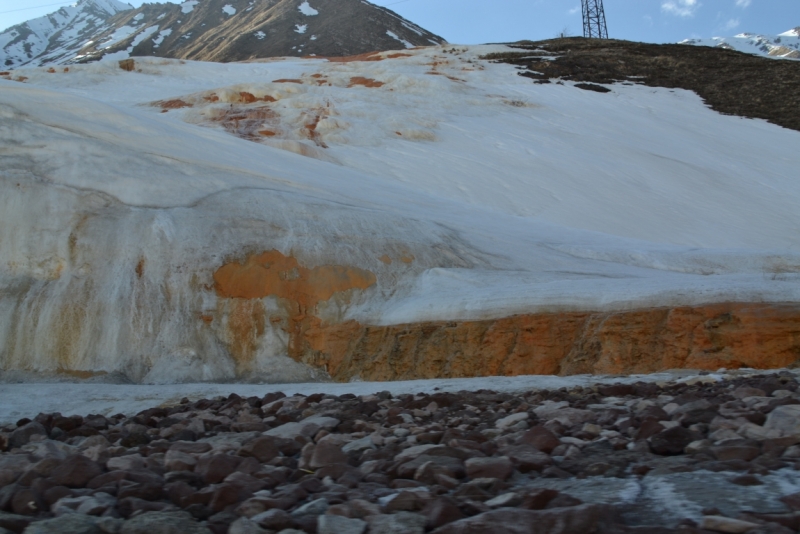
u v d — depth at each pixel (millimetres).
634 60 69688
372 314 18906
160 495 3898
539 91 56562
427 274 20109
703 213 36125
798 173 44531
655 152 45094
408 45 133750
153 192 21188
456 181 34719
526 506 3326
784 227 35656
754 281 15047
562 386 10914
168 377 17547
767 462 4023
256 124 38000
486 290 17828
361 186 27219
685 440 4758
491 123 46219
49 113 23797
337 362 18562
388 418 7156
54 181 20719
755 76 64750
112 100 45219
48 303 18500
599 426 5691
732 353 13305
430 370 16500
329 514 3299
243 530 3125
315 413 7941
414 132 40500
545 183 36406
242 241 20109
